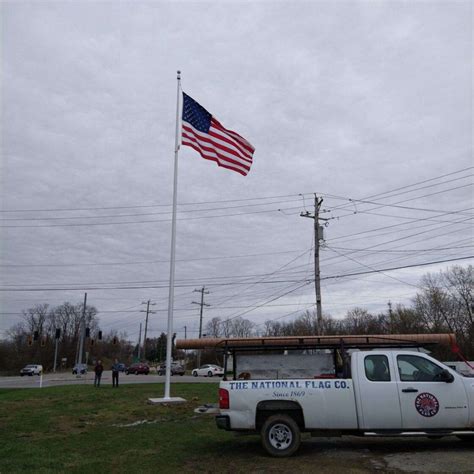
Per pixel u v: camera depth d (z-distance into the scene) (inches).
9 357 3983.8
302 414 348.5
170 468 309.9
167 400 706.8
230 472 299.3
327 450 360.8
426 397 342.3
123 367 3046.3
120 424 510.9
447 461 312.5
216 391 919.0
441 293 2269.9
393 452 348.2
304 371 422.9
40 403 725.3
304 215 1309.1
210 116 779.4
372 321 2834.6
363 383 347.3
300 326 3011.8
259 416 355.9
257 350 404.8
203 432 450.0
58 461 326.6
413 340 384.5
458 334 1994.3
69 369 3855.8
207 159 758.5
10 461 324.8
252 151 799.7
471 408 340.2
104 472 299.1
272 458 335.6
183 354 4185.5
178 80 839.1
